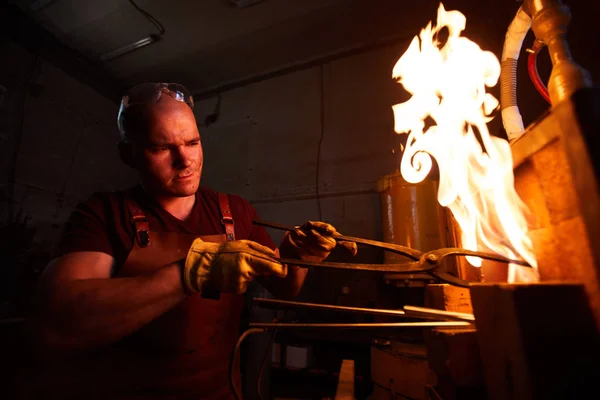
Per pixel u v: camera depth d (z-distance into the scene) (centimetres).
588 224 43
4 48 233
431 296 94
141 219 96
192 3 223
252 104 303
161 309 68
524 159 65
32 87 249
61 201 262
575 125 43
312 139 268
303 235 95
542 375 41
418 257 73
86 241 86
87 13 235
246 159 294
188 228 102
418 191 164
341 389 107
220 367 97
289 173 271
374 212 232
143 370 87
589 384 41
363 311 71
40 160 250
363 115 252
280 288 118
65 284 71
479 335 52
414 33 242
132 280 70
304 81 283
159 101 95
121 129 100
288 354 201
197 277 67
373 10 226
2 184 226
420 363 118
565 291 44
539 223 65
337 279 214
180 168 96
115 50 273
